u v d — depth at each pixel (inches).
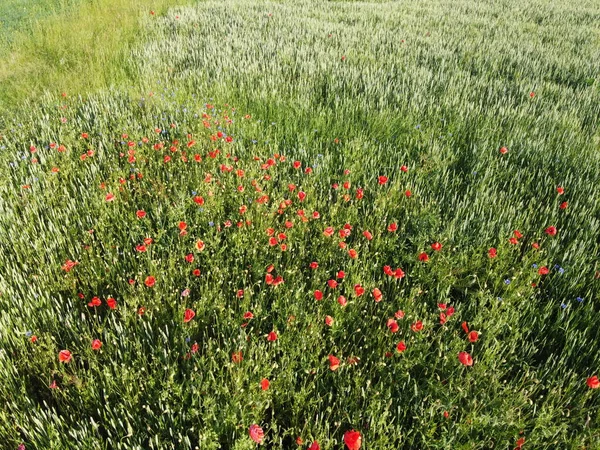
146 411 86.7
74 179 161.2
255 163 165.6
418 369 98.9
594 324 108.1
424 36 364.2
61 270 117.8
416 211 143.9
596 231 138.3
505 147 177.6
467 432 82.6
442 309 104.2
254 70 255.9
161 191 148.9
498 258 125.3
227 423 82.7
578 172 168.1
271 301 116.1
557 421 86.4
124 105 217.9
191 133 187.8
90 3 398.9
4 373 89.4
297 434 86.3
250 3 464.1
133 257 121.8
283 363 94.3
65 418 86.6
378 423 81.2
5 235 129.8
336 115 201.6
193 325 102.5
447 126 199.9
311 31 357.4
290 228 134.3
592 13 495.2
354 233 140.7
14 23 352.5
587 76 283.6
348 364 95.2
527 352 103.9
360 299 112.1
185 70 259.4
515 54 315.3
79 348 98.8
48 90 238.4
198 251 122.6
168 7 424.2
